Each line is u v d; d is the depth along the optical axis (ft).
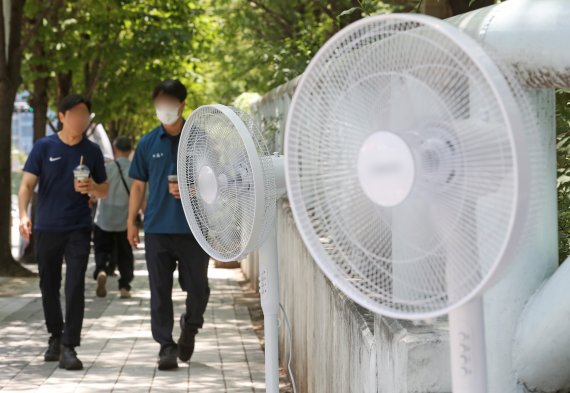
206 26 84.53
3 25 63.05
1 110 63.82
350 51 9.15
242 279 60.59
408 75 8.77
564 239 17.44
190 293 30.50
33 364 31.71
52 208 30.17
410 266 8.93
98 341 36.63
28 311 45.09
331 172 9.57
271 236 16.89
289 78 53.72
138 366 31.42
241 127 16.16
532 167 8.10
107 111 89.92
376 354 14.05
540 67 10.92
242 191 16.39
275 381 17.08
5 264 63.00
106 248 53.11
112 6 76.95
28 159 30.22
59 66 78.38
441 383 12.16
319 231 9.64
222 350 34.53
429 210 8.68
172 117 29.43
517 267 11.75
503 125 7.80
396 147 8.83
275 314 17.15
